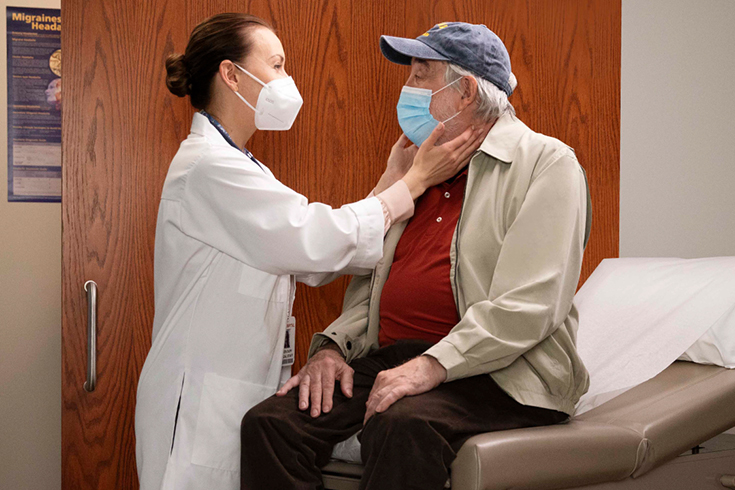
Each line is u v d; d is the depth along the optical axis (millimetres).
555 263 1280
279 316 1564
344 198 2176
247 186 1473
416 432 1123
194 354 1487
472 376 1301
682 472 1466
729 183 2652
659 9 2584
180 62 1678
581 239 1347
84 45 1985
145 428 1488
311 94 2148
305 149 2148
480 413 1235
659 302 1898
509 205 1395
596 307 2045
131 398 2002
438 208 1577
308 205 1531
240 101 1678
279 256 1465
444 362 1221
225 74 1646
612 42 2371
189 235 1521
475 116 1544
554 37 2312
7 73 2756
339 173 2172
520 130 1499
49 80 2791
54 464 2779
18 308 2771
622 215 2539
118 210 2008
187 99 2047
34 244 2785
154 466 1445
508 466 1121
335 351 1531
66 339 1975
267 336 1529
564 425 1298
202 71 1661
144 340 2016
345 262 1484
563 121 2320
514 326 1230
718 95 2646
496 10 2260
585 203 1396
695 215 2615
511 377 1284
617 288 2076
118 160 2008
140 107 2020
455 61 1521
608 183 2375
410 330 1475
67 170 1981
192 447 1436
